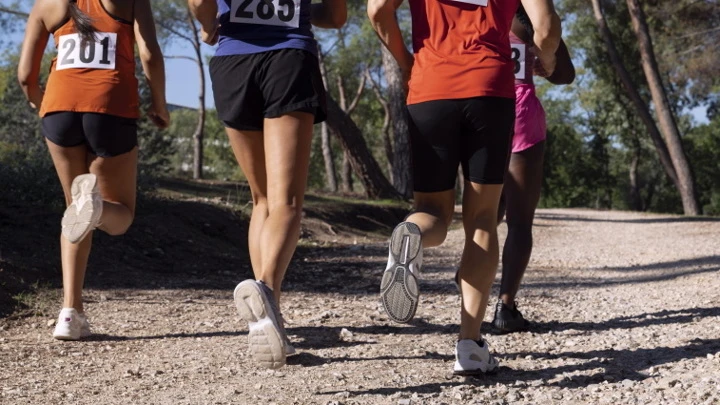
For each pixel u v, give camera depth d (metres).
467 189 4.96
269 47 5.11
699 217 32.28
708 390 4.58
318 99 5.15
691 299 8.55
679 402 4.46
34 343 6.35
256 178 5.67
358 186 75.50
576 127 80.62
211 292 9.35
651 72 41.66
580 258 14.63
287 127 5.10
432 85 4.83
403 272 4.36
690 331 6.55
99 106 6.23
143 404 4.62
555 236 20.83
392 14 5.08
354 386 4.96
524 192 6.77
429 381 5.07
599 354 5.82
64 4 6.33
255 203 5.83
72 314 6.48
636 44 53.00
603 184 74.81
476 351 5.09
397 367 5.48
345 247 15.89
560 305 8.46
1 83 27.77
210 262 12.23
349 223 20.73
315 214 19.80
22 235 10.24
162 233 12.75
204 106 45.22
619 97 59.00
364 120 71.81
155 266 11.08
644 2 45.78
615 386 4.88
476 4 4.86
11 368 5.54
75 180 5.61
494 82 4.79
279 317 4.39
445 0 4.88
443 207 5.01
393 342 6.39
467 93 4.77
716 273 10.91
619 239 19.97
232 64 5.19
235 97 5.22
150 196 14.86
